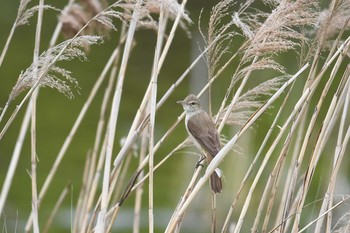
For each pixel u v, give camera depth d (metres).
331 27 9.16
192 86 22.48
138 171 9.55
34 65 8.72
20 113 24.33
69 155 21.50
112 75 11.12
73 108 24.55
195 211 17.28
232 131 16.80
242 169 16.66
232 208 9.29
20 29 29.81
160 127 23.22
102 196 8.94
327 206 9.51
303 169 15.95
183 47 28.45
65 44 8.68
